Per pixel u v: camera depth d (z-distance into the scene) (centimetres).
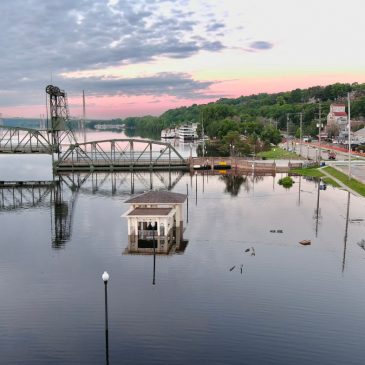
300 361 2881
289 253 5016
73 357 2966
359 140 19725
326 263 4666
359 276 4291
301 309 3591
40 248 5441
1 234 6206
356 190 9050
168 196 5838
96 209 8038
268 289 3994
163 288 4050
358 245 5294
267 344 3080
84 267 4681
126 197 9356
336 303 3700
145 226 5678
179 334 3225
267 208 7588
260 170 13262
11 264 4834
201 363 2866
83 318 3503
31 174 14400
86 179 12469
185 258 4875
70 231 6316
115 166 14475
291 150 18550
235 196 8881
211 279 4250
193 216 6994
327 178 10975
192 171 14075
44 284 4219
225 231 6025
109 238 5850
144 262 4781
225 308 3622
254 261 4753
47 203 8812
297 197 8594
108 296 3897
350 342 3100
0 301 3850
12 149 13800
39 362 2914
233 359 2906
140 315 3522
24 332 3303
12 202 9000
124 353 2997
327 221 6544
